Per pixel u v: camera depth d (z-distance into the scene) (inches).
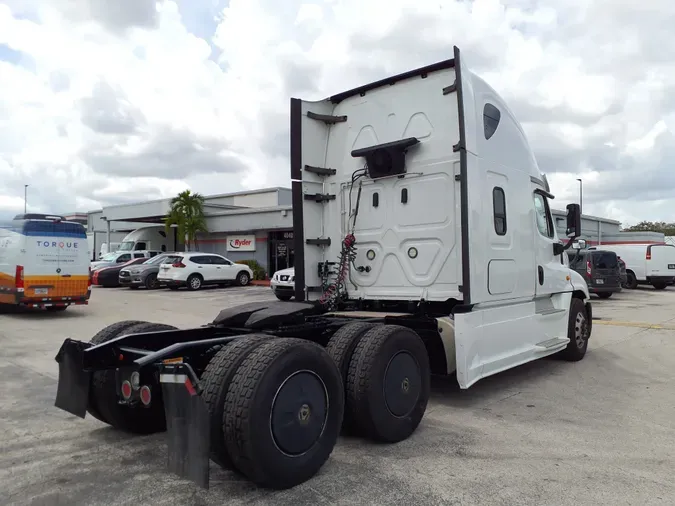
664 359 316.2
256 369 132.3
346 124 252.4
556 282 282.7
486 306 218.5
